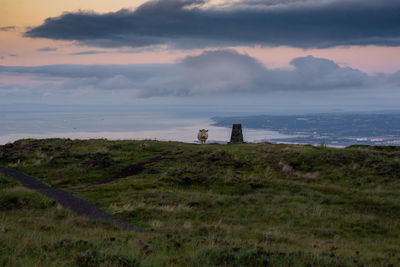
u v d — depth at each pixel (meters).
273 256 11.15
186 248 12.00
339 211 22.97
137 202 22.09
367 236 18.81
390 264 12.23
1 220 15.34
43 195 22.02
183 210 21.34
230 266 10.29
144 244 12.04
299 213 22.09
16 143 44.50
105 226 16.78
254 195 25.83
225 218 20.66
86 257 9.48
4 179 25.20
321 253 12.79
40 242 10.85
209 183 28.45
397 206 24.02
